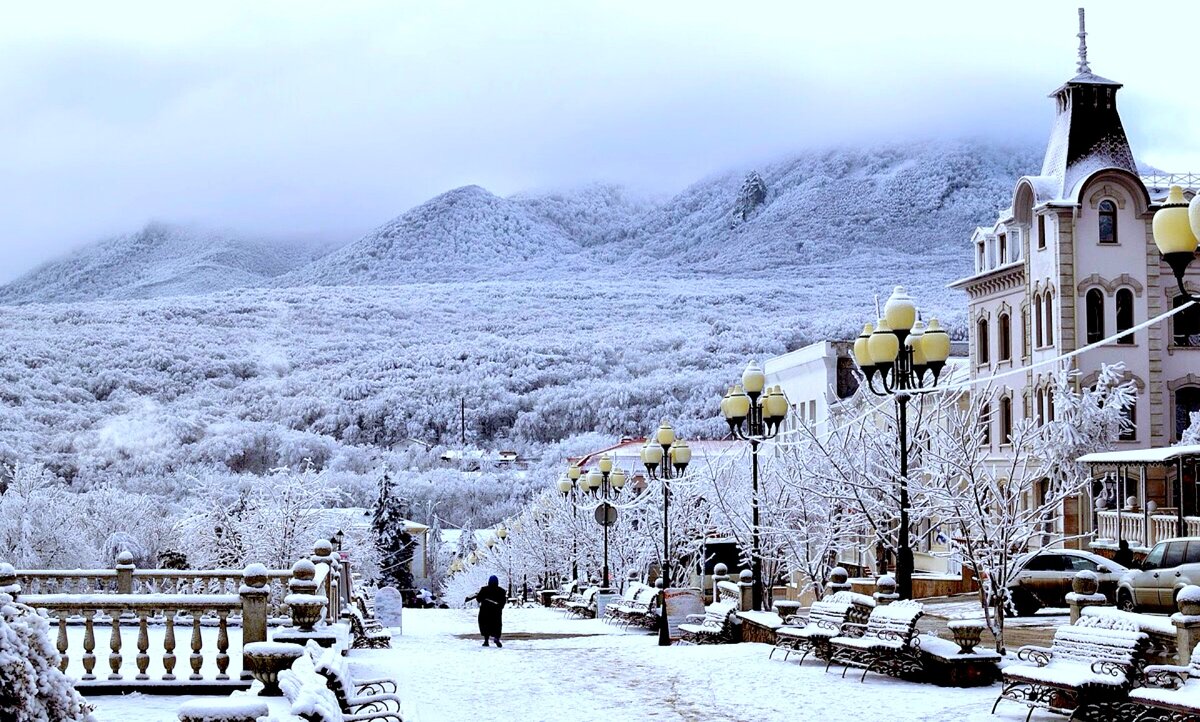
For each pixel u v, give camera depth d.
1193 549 28.97
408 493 117.31
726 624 27.67
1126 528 42.34
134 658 20.73
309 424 153.75
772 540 37.62
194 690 17.39
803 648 22.34
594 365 167.62
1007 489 28.70
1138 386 48.44
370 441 151.38
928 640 19.28
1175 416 48.91
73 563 59.44
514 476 121.25
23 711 7.89
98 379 158.88
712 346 174.12
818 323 185.62
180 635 24.78
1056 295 48.69
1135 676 14.30
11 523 58.16
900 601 19.78
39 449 124.69
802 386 68.12
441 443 149.00
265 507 56.06
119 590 25.97
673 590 30.91
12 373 153.75
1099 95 51.28
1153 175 51.66
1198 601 15.10
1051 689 15.56
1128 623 14.77
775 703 17.36
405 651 27.38
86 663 17.52
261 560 54.62
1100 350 48.47
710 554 52.78
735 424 28.92
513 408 152.38
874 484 31.62
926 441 33.16
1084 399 45.16
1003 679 16.69
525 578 71.25
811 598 42.72
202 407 155.62
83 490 117.50
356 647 28.30
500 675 21.59
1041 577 31.98
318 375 169.62
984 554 24.97
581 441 136.00
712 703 17.67
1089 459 41.59
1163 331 48.94
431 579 109.06
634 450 83.94
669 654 24.59
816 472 35.66
